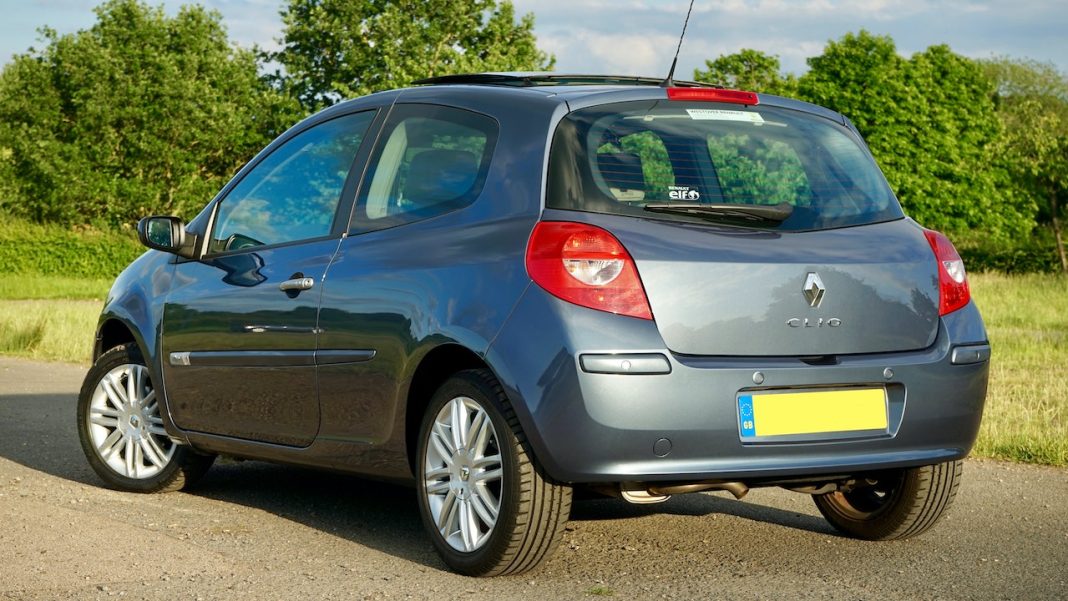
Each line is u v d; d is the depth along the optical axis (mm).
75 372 11828
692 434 3865
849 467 4098
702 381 3871
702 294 3928
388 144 4836
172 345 5535
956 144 54344
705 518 5348
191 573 4195
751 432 3947
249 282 5148
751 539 4922
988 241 47031
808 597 3984
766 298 4008
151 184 53188
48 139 53438
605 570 4352
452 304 4148
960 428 4320
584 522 5234
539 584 4121
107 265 42094
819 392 4062
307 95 51125
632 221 3996
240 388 5176
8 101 53781
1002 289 26562
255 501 5602
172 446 5723
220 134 53375
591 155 4113
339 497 5730
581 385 3783
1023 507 5660
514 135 4289
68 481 5992
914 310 4266
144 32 53719
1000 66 73938
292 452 4984
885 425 4176
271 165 5422
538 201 4062
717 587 4109
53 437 7410
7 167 53469
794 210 4254
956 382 4285
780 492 6008
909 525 4742
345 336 4598
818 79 53250
